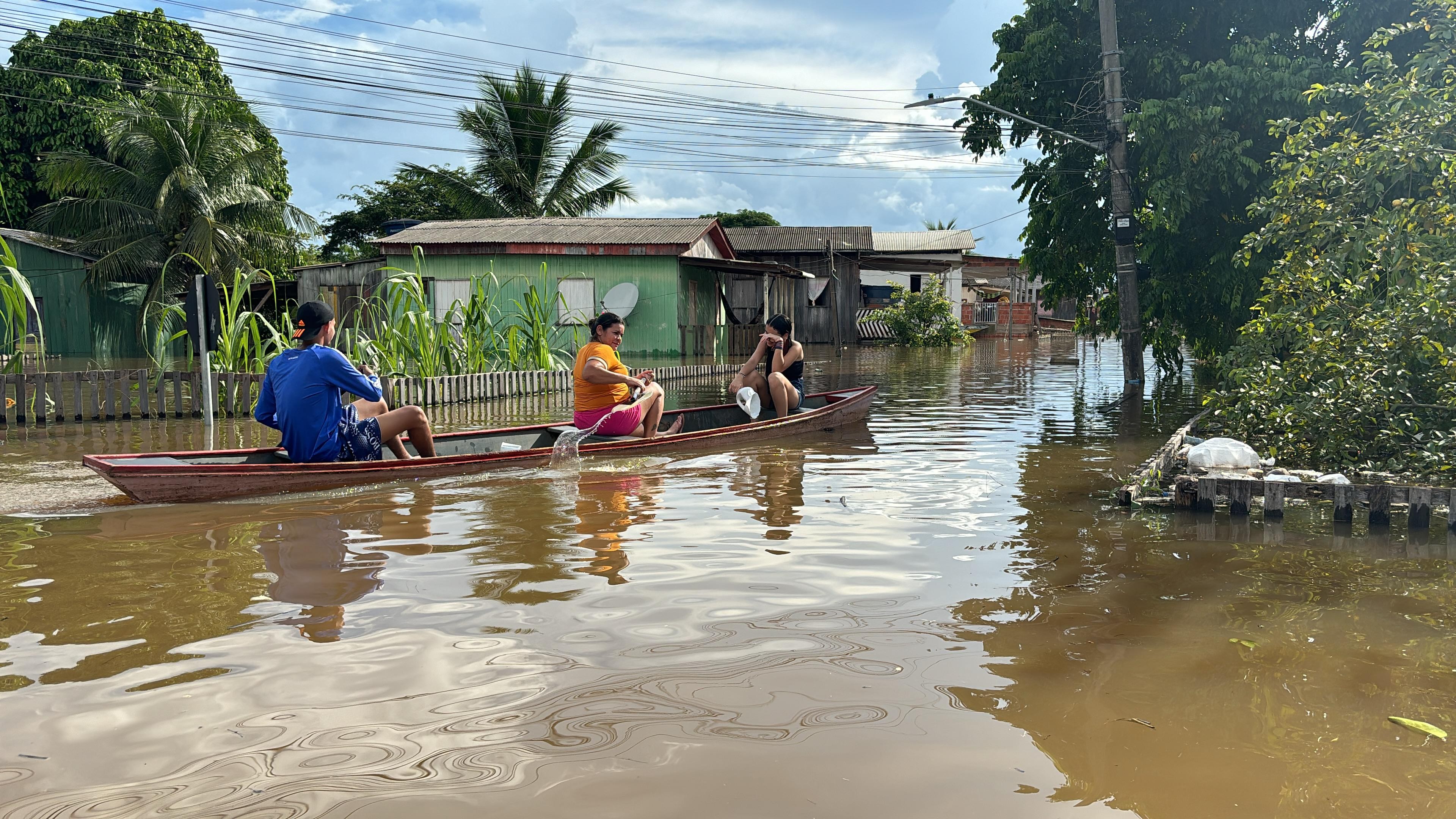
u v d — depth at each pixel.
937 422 10.38
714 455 7.79
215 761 2.39
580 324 19.98
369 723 2.62
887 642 3.33
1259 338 8.46
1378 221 7.40
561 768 2.37
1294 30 15.02
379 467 6.31
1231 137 13.74
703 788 2.27
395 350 13.24
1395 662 3.20
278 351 12.41
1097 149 15.84
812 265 34.06
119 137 24.83
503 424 10.90
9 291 10.02
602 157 34.31
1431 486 6.05
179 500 5.67
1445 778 2.38
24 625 3.46
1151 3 15.95
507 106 33.22
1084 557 4.57
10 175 28.22
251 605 3.71
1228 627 3.54
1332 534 5.13
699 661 3.12
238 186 26.38
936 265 33.91
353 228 40.25
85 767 2.35
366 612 3.62
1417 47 13.59
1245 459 6.62
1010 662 3.16
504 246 21.28
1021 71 16.81
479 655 3.16
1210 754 2.51
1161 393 14.12
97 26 29.98
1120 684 2.98
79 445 8.73
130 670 3.01
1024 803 2.23
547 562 4.38
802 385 10.39
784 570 4.26
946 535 4.99
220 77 32.34
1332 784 2.35
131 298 28.22
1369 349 7.39
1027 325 45.53
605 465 7.24
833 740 2.55
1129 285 15.91
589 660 3.12
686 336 21.95
